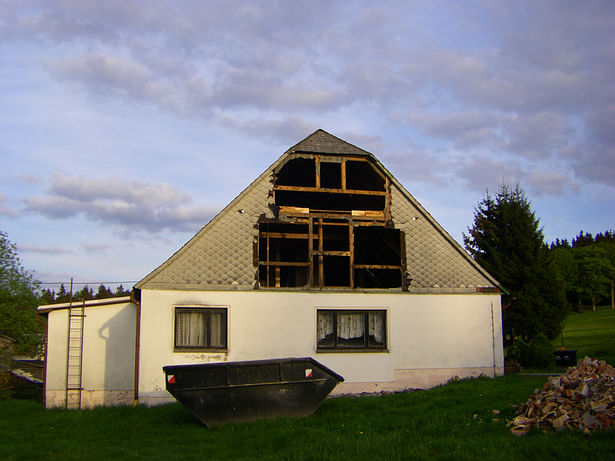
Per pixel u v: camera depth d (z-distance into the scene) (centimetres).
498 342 2028
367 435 1255
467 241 3462
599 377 1268
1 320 2656
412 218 2059
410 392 1867
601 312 6266
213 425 1410
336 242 2558
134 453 1182
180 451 1195
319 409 1549
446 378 1964
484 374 1997
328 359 1905
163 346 1797
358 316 1969
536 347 2461
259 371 1447
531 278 3150
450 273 2039
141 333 1788
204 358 1817
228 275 1881
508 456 1017
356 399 1738
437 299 2011
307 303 1922
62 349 1870
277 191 2392
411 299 1994
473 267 2061
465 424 1303
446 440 1162
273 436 1264
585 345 3466
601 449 997
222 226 1914
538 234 3266
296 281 2562
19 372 2881
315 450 1127
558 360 2484
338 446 1151
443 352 1981
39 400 2141
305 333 1903
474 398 1570
